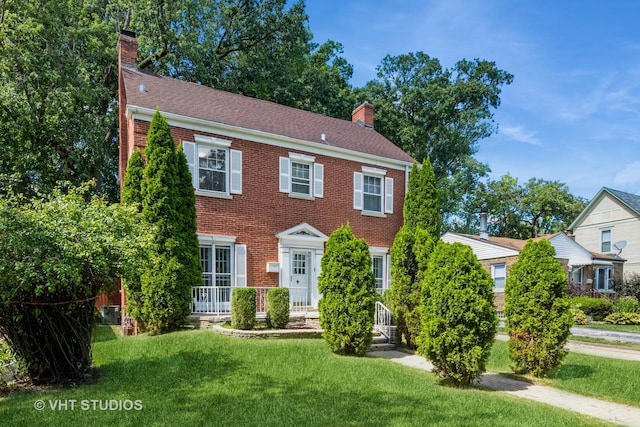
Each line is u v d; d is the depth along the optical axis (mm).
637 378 7996
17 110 18141
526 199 46062
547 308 8273
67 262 6227
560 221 47156
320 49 36281
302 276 15703
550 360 8164
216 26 26750
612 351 11188
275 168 15477
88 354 7469
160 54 24422
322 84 29406
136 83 14930
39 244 6199
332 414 5551
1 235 6207
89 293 7273
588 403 6637
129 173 12273
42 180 20234
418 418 5465
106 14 24234
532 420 5523
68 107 18891
